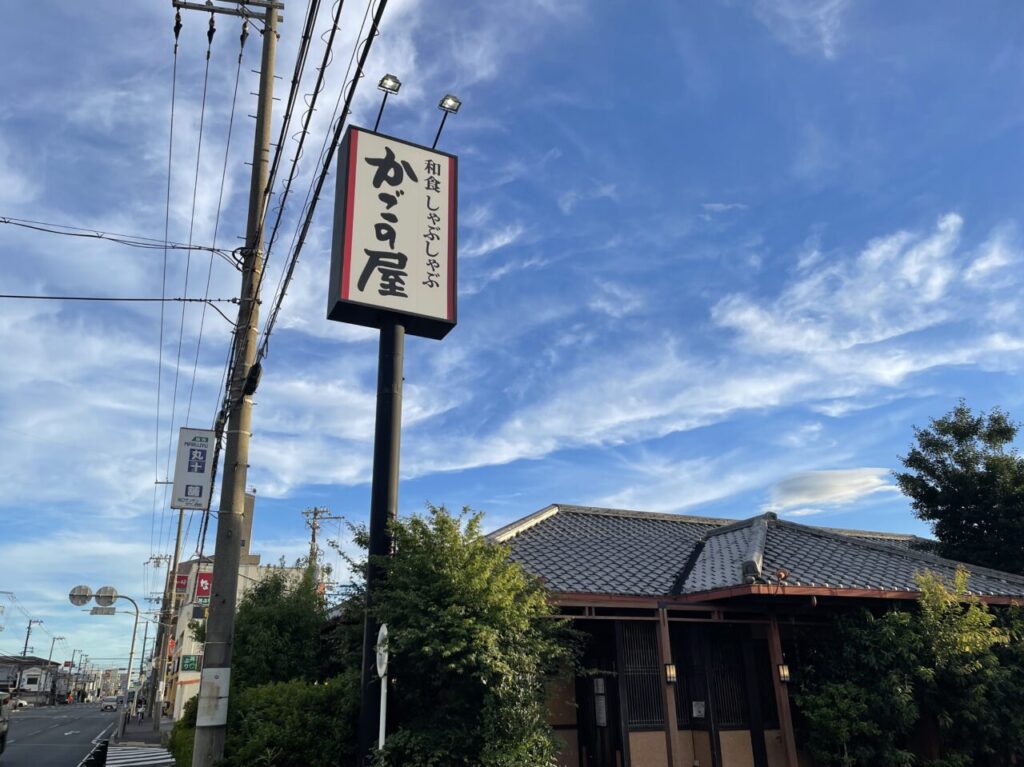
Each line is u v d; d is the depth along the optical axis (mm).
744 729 10836
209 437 11438
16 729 35938
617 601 10398
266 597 16031
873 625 10664
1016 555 16500
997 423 18031
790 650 11312
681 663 11258
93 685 139375
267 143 11023
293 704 9414
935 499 18062
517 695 8023
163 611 42406
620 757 10375
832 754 10141
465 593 8156
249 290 10273
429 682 8406
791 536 13336
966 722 10352
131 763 19875
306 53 6875
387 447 9609
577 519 14828
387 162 10633
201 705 8719
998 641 10344
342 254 9914
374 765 7836
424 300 10250
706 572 11602
